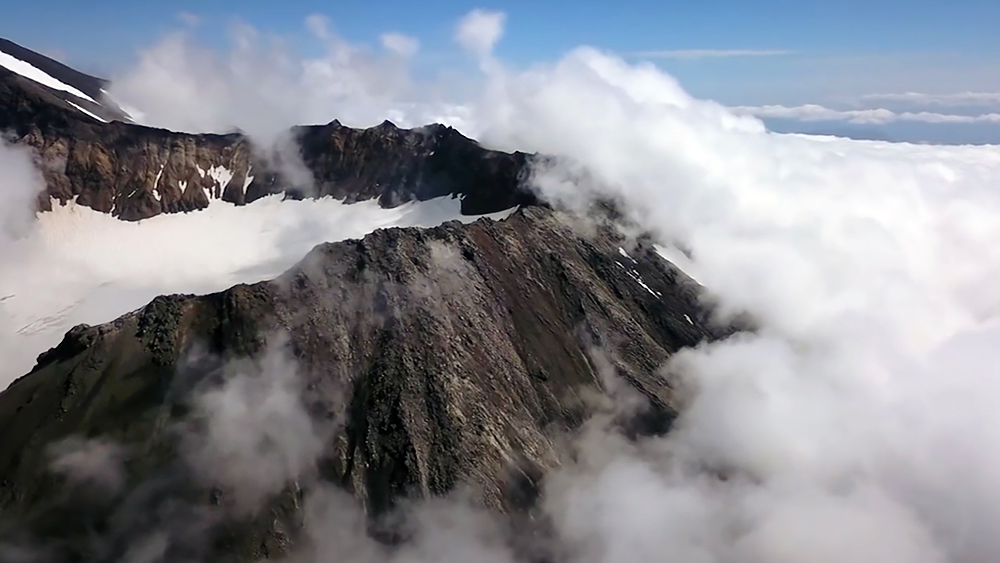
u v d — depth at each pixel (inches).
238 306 3794.3
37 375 3575.3
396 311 3900.1
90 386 3472.0
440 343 3814.0
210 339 3698.3
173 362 3580.2
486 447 3521.2
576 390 4156.0
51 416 3371.1
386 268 4074.8
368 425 3489.2
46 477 3169.3
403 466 3351.4
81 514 3080.7
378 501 3284.9
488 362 3924.7
